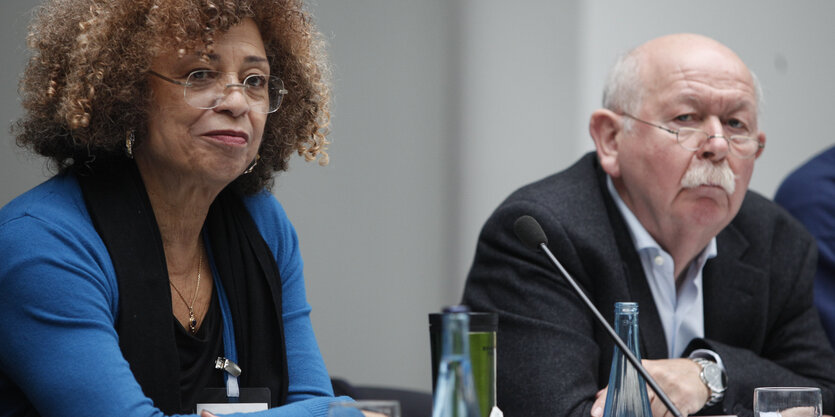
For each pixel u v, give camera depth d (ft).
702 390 14.58
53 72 11.80
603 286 16.08
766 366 15.53
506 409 15.03
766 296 17.48
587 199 16.81
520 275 15.94
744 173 16.07
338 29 30.86
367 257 31.24
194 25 11.46
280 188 29.76
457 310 8.95
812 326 17.92
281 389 13.17
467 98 32.71
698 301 17.20
